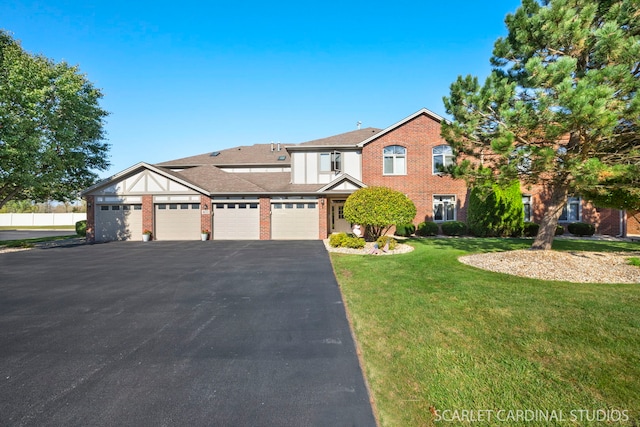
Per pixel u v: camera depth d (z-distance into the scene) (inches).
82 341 171.5
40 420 107.4
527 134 293.9
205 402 116.2
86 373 138.0
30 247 600.1
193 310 221.3
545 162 276.4
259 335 177.0
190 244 618.5
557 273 292.0
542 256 350.3
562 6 281.4
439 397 114.5
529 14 313.1
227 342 168.2
